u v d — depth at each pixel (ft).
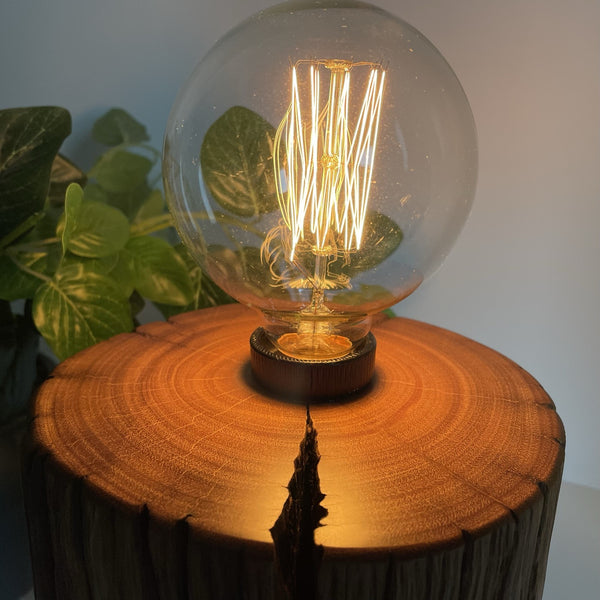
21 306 2.66
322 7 1.57
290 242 1.59
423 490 1.27
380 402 1.59
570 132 2.30
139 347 1.85
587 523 2.68
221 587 1.17
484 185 2.48
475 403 1.60
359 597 1.15
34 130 2.08
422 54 1.59
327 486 1.27
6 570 2.23
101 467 1.31
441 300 2.76
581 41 2.18
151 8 2.59
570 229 2.43
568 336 2.59
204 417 1.50
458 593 1.19
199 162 1.57
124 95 2.67
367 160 1.54
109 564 1.27
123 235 2.15
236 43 1.60
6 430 2.10
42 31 2.38
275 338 1.70
